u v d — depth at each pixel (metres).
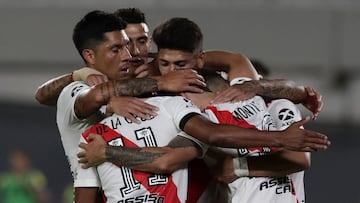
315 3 43.78
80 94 12.41
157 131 11.88
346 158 39.97
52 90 13.83
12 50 45.09
